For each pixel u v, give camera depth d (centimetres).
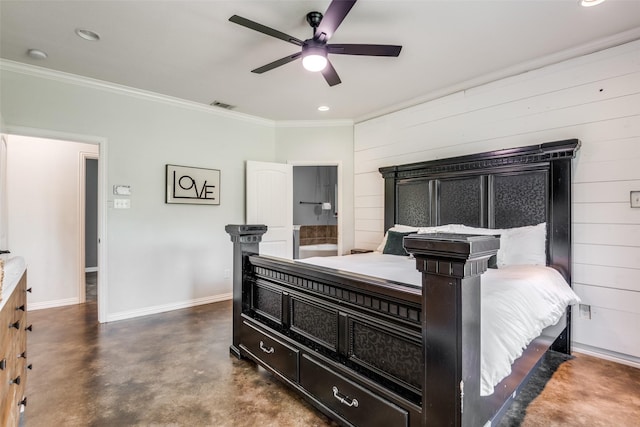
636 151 255
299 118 480
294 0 217
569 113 287
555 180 286
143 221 383
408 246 134
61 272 420
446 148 375
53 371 246
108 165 360
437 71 322
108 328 337
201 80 346
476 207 336
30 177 399
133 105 376
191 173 417
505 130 327
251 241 274
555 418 191
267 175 475
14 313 153
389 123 438
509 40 265
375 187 455
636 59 254
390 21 238
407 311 150
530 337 175
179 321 360
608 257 267
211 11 229
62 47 278
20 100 312
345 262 297
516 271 244
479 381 128
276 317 244
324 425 185
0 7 223
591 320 275
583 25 244
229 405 204
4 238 335
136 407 201
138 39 266
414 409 141
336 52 230
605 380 235
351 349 181
